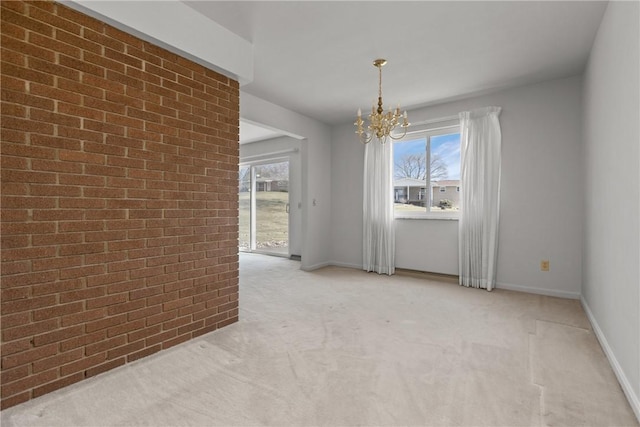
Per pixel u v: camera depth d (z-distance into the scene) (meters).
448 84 3.42
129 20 1.83
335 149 5.15
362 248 4.85
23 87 1.52
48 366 1.62
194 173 2.29
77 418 1.43
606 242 2.10
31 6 1.54
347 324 2.57
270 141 6.11
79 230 1.72
